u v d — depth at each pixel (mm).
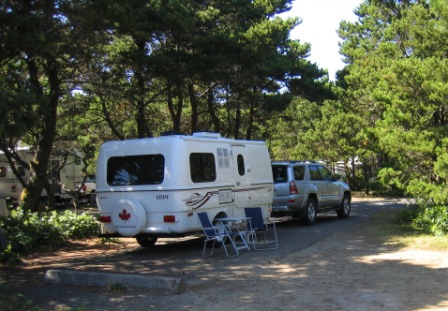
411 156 11836
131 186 10070
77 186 25781
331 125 28391
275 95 18812
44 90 14508
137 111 17438
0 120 6840
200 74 14664
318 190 14797
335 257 9055
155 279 6863
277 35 16469
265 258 9242
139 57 13430
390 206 21406
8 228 10148
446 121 11938
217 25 17719
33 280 7719
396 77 11617
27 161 22469
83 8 9734
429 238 10289
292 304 6098
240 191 11523
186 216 9820
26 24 8906
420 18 12664
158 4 13164
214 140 10891
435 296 6223
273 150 39594
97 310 6066
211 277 7762
